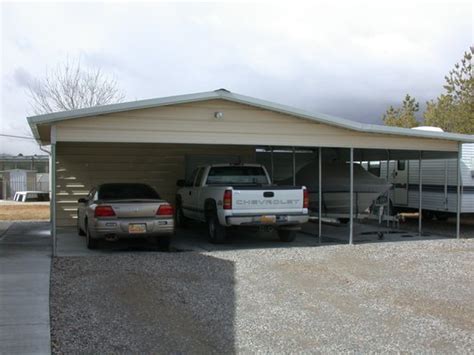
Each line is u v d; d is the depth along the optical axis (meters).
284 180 16.14
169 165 16.00
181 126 9.99
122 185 11.20
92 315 5.93
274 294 7.12
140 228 9.81
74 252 10.12
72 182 15.25
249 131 10.47
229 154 16.53
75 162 15.28
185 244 11.62
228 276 8.07
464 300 6.96
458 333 5.61
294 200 10.98
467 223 17.38
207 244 11.61
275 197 10.83
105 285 7.21
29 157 41.62
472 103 23.97
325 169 14.89
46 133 11.07
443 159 14.88
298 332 5.57
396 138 11.91
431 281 8.06
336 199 14.22
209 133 10.19
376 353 5.00
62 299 6.51
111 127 9.58
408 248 11.13
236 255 9.88
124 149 15.64
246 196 10.66
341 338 5.41
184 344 5.13
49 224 15.69
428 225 16.62
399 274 8.52
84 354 4.80
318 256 9.95
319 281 7.94
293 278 8.09
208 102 10.16
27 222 16.42
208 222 11.88
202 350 4.99
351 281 7.98
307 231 14.51
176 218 14.95
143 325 5.66
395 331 5.65
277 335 5.46
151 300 6.61
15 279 7.42
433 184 15.57
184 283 7.51
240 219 10.62
